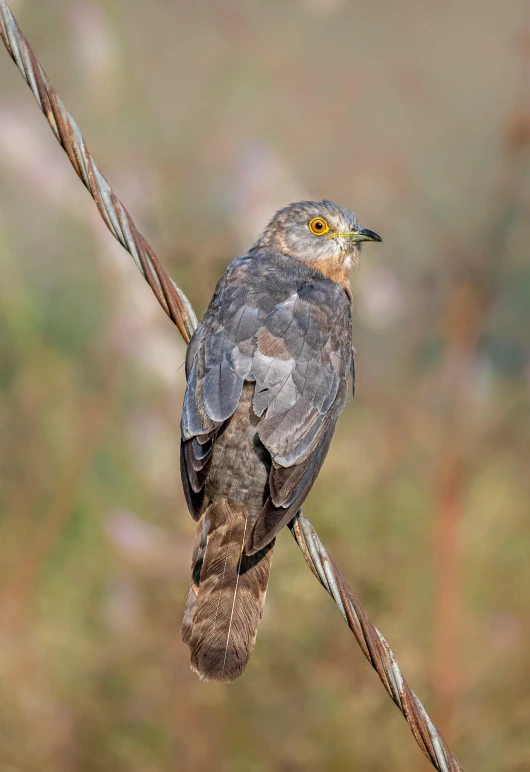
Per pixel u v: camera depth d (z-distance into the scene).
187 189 13.35
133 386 13.64
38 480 13.91
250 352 9.18
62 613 12.95
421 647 12.19
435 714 11.95
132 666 12.40
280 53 15.30
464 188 14.41
